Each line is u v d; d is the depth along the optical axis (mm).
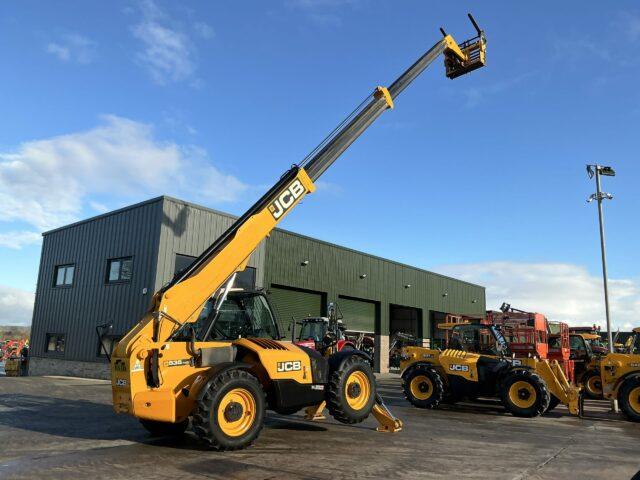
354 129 9086
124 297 16844
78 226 19547
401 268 28656
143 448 6504
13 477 5113
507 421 10289
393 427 8258
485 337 12727
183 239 16719
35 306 20766
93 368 17547
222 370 6395
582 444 7863
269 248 20328
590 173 21438
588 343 18484
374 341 26406
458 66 11828
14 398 11305
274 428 8211
